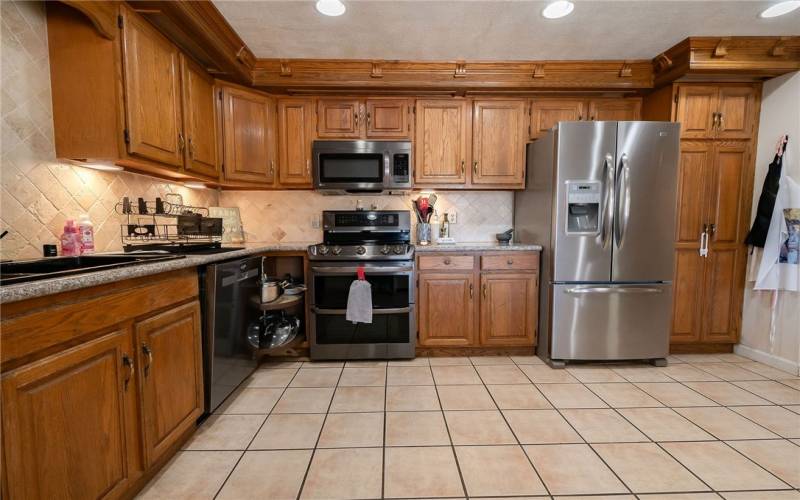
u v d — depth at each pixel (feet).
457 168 9.46
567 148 7.95
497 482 4.55
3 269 4.13
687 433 5.63
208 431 5.71
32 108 4.89
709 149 8.64
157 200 6.48
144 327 4.33
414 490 4.42
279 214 10.34
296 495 4.35
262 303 7.96
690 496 4.32
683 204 8.68
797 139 7.95
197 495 4.35
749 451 5.17
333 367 8.38
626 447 5.27
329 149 9.08
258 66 8.59
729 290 8.88
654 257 8.16
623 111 9.55
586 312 8.20
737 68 7.86
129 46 5.35
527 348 9.09
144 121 5.68
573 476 4.66
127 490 4.07
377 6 6.44
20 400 2.85
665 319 8.28
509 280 8.78
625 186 7.88
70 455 3.30
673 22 7.07
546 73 8.86
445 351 9.06
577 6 6.50
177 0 5.49
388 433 5.64
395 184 9.18
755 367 8.26
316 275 8.55
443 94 9.36
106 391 3.74
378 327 8.68
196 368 5.52
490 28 7.23
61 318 3.21
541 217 8.72
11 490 2.79
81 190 5.64
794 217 7.95
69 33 5.09
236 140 8.54
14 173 4.67
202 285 5.82
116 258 5.10
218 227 7.88
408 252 8.52
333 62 8.62
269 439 5.49
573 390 7.13
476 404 6.56
